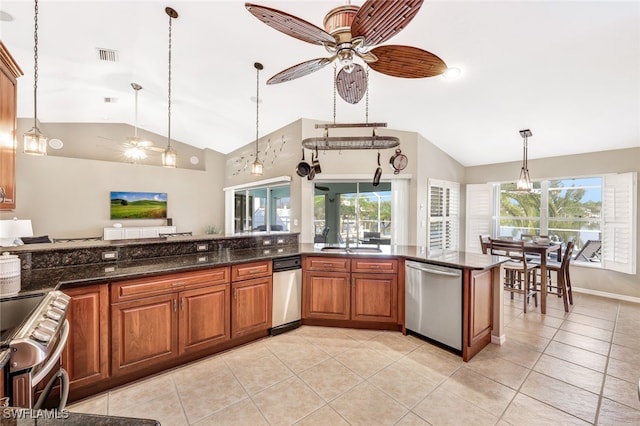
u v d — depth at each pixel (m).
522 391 1.99
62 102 5.22
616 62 2.46
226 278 2.50
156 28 2.79
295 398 1.92
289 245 3.67
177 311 2.23
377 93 3.50
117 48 3.28
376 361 2.39
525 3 2.02
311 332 2.96
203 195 7.59
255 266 2.70
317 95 3.74
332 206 4.68
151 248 2.62
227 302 2.51
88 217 6.25
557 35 2.27
